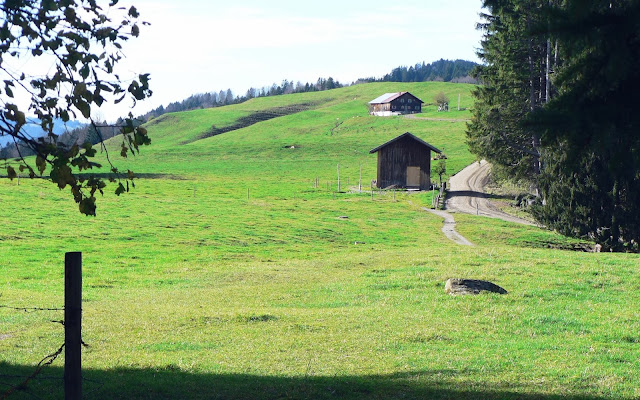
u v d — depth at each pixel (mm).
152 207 67188
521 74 79812
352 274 33531
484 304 24688
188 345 18297
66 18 8750
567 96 8969
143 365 15617
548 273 31250
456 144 154000
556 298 26188
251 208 72625
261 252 45219
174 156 159000
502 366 15953
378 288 29016
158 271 35938
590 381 14633
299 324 21141
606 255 38656
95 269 35969
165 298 27625
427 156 102938
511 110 81500
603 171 49406
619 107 8656
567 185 52156
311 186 105562
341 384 13875
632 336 19562
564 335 19969
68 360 10094
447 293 27000
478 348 18047
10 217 54000
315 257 43844
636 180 47875
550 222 55188
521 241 57562
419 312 23422
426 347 18188
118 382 13523
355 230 59281
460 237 58875
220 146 172625
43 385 13000
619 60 8188
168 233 51188
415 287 28750
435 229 63406
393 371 15375
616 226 49375
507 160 84375
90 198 8844
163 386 13320
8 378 13320
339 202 85062
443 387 13883
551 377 14914
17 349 17328
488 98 84625
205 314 22672
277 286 30766
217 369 15414
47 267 35969
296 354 17172
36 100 8805
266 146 169500
